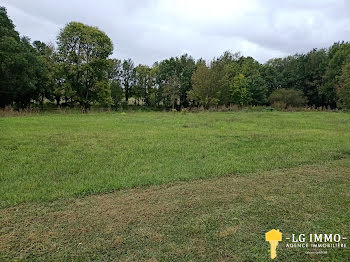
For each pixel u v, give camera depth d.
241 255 2.77
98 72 29.19
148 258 2.71
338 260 2.72
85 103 31.14
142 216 3.63
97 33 28.42
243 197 4.32
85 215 3.65
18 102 29.59
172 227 3.34
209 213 3.74
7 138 8.77
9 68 21.73
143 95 45.50
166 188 4.75
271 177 5.38
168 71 41.84
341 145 8.54
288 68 49.00
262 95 41.03
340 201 4.14
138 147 7.93
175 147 8.01
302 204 4.04
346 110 27.27
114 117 18.73
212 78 30.06
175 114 23.09
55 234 3.15
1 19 21.52
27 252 2.80
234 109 29.09
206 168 5.92
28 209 3.84
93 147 7.84
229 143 8.84
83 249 2.86
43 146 7.82
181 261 2.66
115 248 2.88
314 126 14.08
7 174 5.28
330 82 39.72
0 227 3.31
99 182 4.92
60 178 5.18
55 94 31.45
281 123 15.48
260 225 3.41
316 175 5.51
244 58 50.50
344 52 37.34
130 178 5.18
